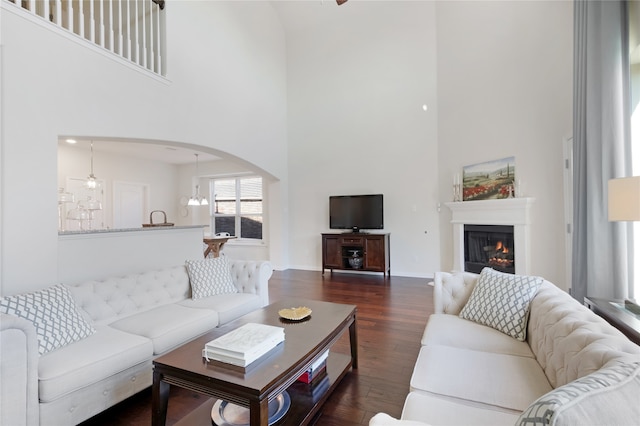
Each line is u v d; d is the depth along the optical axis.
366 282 5.39
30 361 1.53
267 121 6.16
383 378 2.30
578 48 2.85
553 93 3.65
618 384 0.71
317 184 6.60
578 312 1.53
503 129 4.34
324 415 1.90
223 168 7.92
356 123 6.22
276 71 6.50
